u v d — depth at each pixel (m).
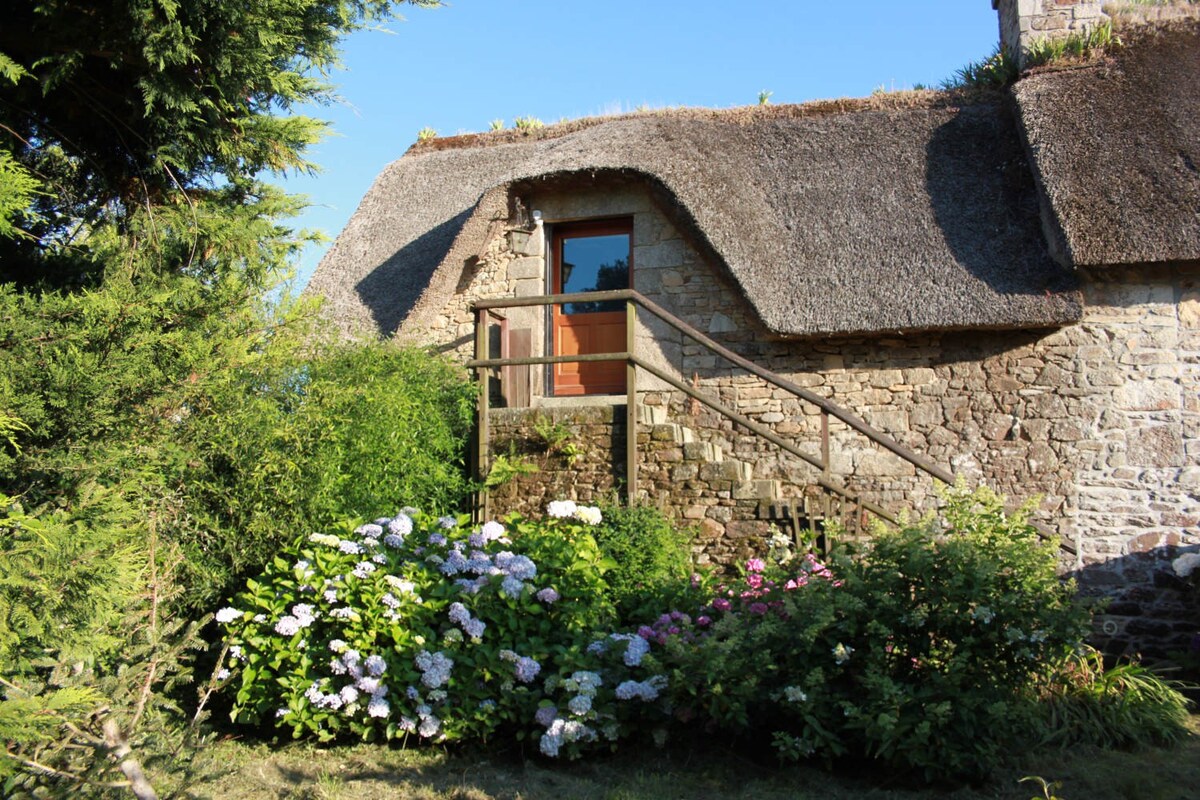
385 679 5.55
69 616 3.84
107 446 5.05
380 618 5.58
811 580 5.48
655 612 6.39
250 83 7.12
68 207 7.73
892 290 8.77
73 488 4.71
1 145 6.66
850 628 5.08
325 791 4.93
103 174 7.64
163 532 5.83
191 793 4.61
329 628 5.79
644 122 10.08
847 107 10.91
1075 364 8.66
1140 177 8.59
